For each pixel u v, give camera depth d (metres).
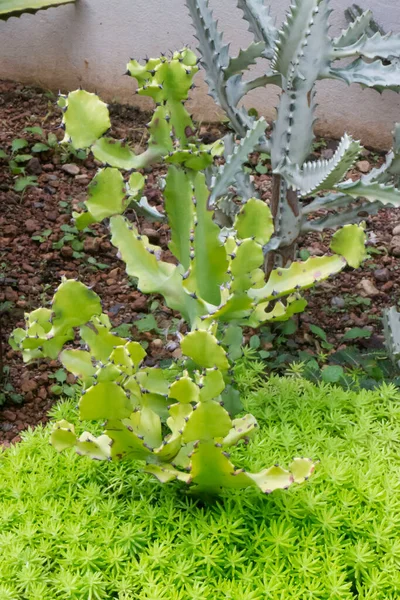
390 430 2.11
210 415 1.55
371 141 4.06
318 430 2.12
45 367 2.83
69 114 1.71
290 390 2.24
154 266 1.86
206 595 1.60
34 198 3.73
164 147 1.82
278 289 1.83
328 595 1.61
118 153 1.78
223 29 3.89
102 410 1.64
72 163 3.98
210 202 2.12
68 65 4.30
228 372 1.93
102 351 1.86
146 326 2.91
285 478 1.70
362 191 2.24
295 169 2.36
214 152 1.97
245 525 1.78
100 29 4.11
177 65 1.79
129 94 4.27
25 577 1.63
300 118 2.42
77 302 1.76
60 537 1.74
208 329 1.75
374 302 3.20
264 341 2.83
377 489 1.81
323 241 3.52
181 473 1.76
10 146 4.02
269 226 1.82
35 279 3.28
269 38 2.57
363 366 2.58
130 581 1.63
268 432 2.04
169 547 1.69
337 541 1.71
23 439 2.08
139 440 1.73
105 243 3.48
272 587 1.60
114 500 1.83
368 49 2.29
